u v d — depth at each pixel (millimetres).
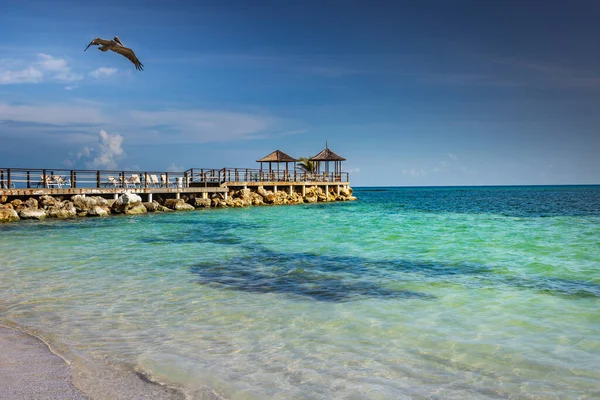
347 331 6754
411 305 8219
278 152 48812
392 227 22219
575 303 8344
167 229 20953
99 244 15961
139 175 33500
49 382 4711
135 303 8305
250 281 10172
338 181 55562
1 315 7512
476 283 9984
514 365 5508
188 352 5840
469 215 31078
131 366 5293
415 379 5066
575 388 4895
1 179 26734
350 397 4582
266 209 36219
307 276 10719
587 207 42250
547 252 14234
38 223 23469
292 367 5359
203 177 38750
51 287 9531
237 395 4570
